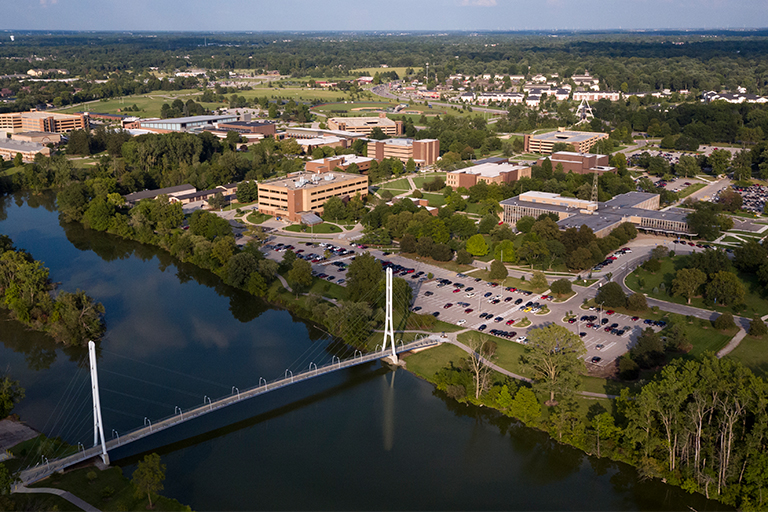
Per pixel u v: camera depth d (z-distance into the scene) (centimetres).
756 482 18750
